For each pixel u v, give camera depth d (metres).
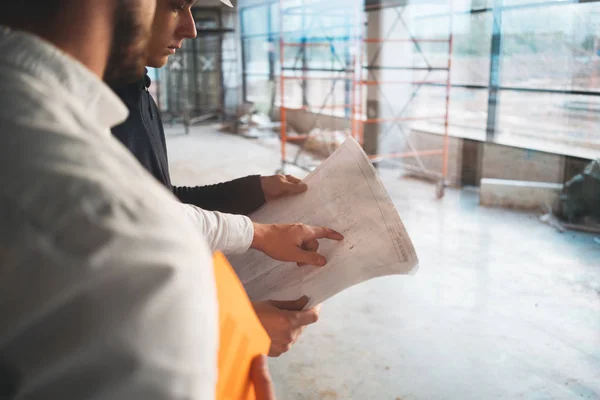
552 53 4.38
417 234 3.78
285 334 0.82
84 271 0.29
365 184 0.92
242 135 8.45
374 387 2.09
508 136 4.81
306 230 0.87
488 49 4.87
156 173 0.98
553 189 4.19
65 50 0.38
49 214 0.30
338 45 7.00
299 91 8.12
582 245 3.54
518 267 3.20
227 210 1.01
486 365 2.22
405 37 5.64
